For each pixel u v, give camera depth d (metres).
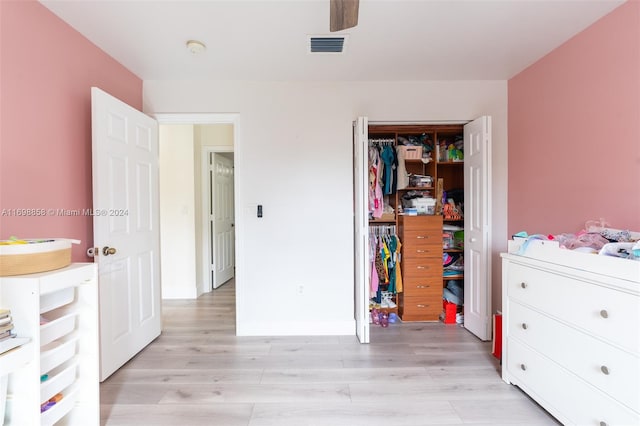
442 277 3.04
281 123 2.68
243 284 2.69
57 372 1.35
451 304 3.01
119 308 2.12
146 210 2.45
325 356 2.29
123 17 1.78
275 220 2.69
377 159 2.99
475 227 2.68
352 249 2.72
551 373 1.54
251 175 2.68
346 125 2.71
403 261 3.04
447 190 3.33
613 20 1.75
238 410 1.67
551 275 1.54
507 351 1.90
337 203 2.71
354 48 2.16
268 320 2.70
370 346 2.46
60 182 1.79
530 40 2.07
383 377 1.99
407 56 2.28
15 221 1.51
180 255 3.82
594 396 1.30
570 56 2.06
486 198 2.53
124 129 2.17
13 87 1.50
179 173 3.79
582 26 1.91
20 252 1.16
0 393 1.04
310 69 2.47
